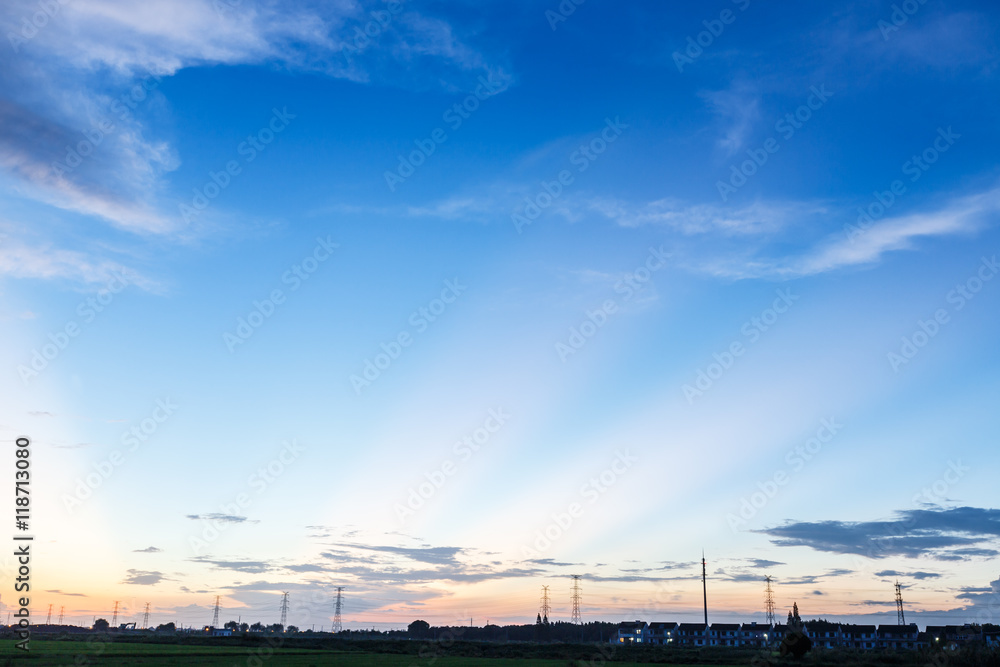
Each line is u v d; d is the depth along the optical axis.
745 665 102.62
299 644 145.62
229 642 151.62
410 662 93.44
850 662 86.25
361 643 150.12
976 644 71.75
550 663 98.38
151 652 102.56
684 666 102.94
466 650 135.12
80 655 91.06
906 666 83.81
